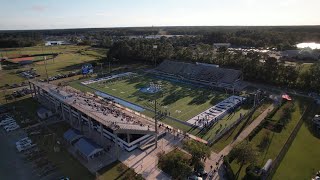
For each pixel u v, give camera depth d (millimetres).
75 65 190375
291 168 60594
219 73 136000
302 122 85188
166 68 159750
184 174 54625
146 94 118062
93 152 64875
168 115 93000
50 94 94875
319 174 57719
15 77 157375
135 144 69750
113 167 61938
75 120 88500
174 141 73875
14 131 81875
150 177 58000
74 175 58969
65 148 71250
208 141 72938
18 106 103875
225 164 60438
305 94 112688
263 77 128875
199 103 104688
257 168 58531
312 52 182125
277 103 101500
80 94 104938
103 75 156875
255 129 77688
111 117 75125
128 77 150750
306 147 70062
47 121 88438
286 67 125062
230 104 102062
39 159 65938
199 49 196375
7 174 59906
